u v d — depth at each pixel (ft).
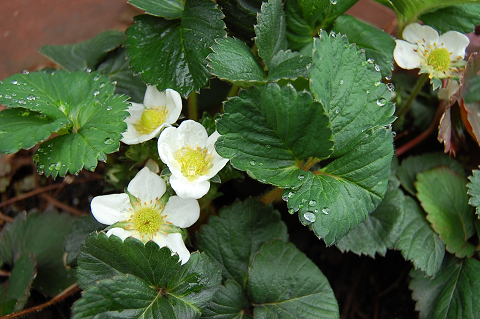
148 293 0.87
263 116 0.87
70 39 1.25
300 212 0.85
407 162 1.06
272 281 0.94
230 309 0.93
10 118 0.91
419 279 1.01
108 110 0.91
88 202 1.16
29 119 0.91
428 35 1.03
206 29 0.96
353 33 1.01
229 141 0.87
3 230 1.09
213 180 0.89
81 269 0.87
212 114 1.10
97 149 0.88
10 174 1.16
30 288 1.01
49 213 1.09
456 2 1.00
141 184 0.89
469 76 1.01
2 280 1.08
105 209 0.89
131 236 0.88
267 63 0.96
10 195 1.16
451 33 1.02
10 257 1.08
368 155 0.88
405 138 1.14
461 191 1.03
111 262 0.87
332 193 0.87
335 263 1.09
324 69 0.87
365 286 1.08
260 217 0.97
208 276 0.89
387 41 1.00
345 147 0.88
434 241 1.00
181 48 0.97
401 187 1.06
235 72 0.92
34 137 0.88
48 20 1.27
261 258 0.94
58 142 0.90
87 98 0.94
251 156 0.87
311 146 0.87
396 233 0.99
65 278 1.04
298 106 0.85
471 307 0.96
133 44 0.98
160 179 0.89
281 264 0.94
